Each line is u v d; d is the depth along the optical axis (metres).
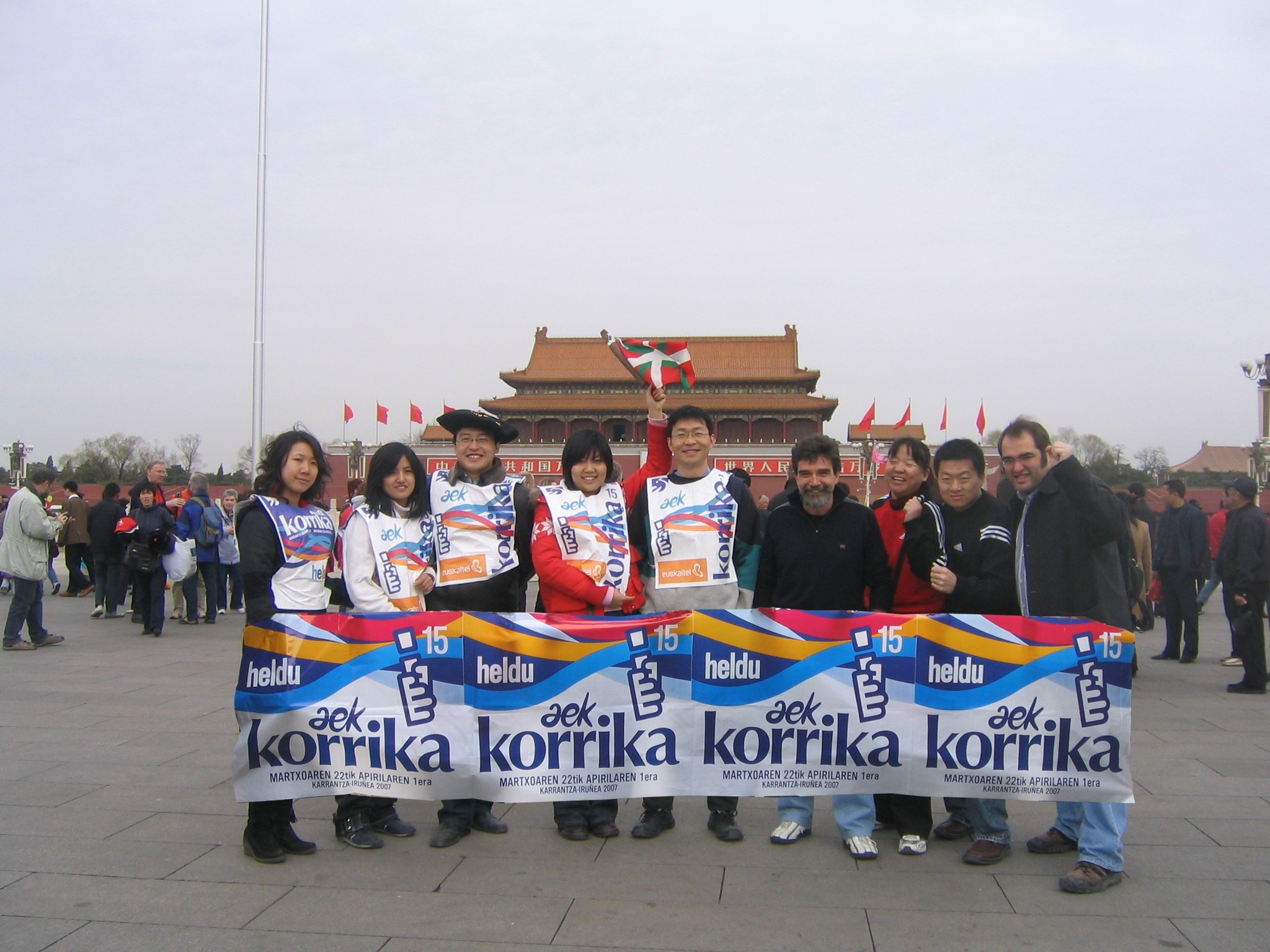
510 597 5.62
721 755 5.04
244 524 5.03
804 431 57.75
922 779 4.93
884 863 4.88
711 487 5.49
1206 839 5.21
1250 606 9.55
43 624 14.27
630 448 51.62
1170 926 4.09
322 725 4.96
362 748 4.98
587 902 4.34
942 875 4.71
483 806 5.50
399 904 4.30
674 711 5.06
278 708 4.89
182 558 13.18
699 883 4.57
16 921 4.07
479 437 5.60
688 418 5.43
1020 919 4.16
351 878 4.61
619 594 5.35
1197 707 8.88
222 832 5.23
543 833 5.36
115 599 15.19
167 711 8.20
